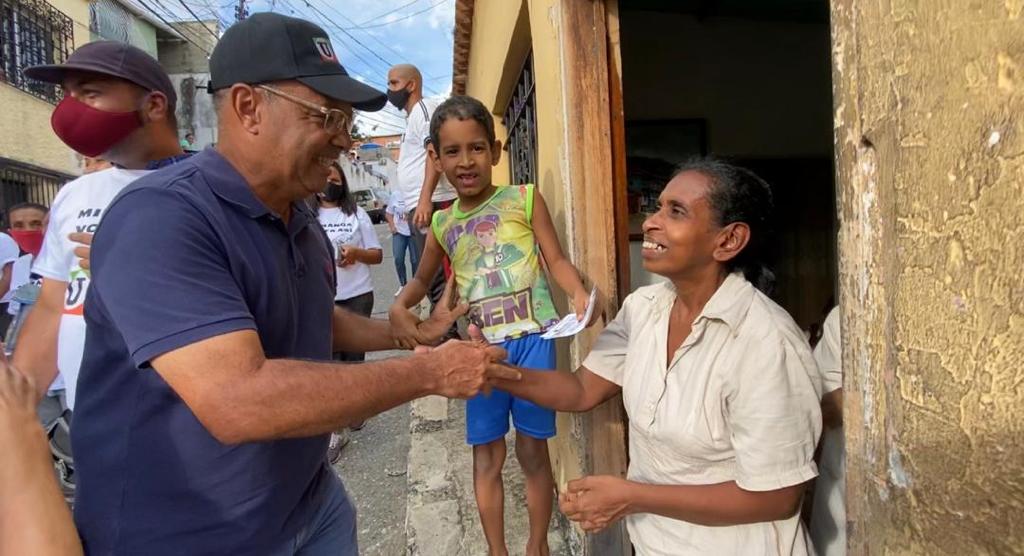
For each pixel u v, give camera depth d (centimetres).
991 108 65
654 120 490
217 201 130
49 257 216
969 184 68
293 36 133
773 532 150
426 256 259
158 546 134
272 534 146
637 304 183
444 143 234
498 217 238
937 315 75
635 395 168
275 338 141
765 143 499
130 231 119
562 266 228
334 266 179
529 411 242
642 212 427
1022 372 64
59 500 92
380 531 332
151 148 207
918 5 74
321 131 136
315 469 159
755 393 142
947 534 76
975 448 70
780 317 150
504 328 233
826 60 496
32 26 1192
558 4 243
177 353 112
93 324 130
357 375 125
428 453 405
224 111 135
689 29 489
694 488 151
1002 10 63
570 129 236
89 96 191
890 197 82
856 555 95
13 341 331
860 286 91
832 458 170
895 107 79
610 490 157
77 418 136
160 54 1866
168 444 130
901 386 82
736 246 160
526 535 303
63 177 1266
